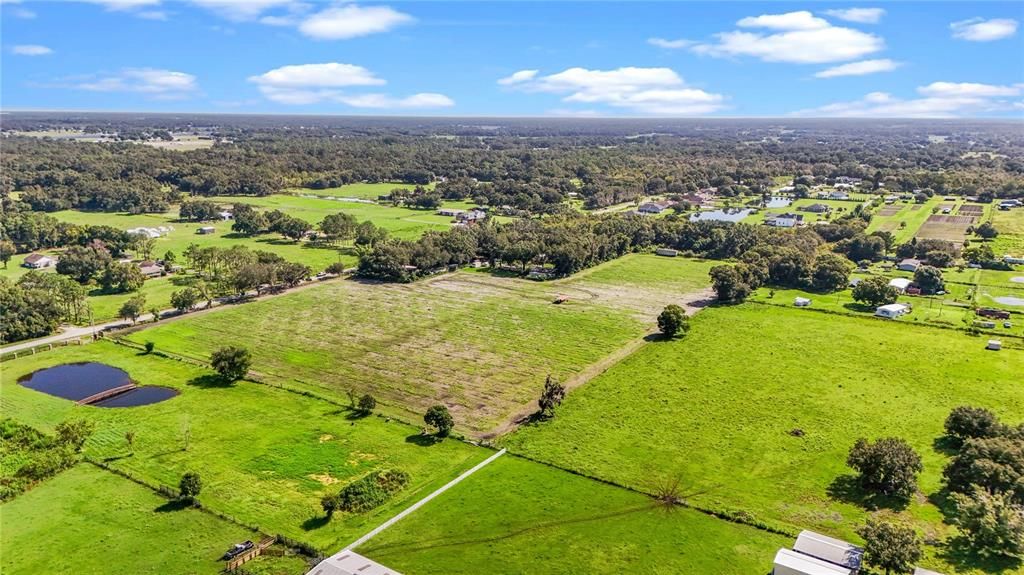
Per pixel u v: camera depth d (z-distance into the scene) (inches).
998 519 2509.8
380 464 3221.0
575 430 3567.9
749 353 4699.8
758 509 2837.1
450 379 4288.9
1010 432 3149.6
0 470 3100.4
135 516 2780.5
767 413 3740.2
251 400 3946.9
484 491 2982.3
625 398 3966.5
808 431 3521.2
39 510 2817.4
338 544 2596.0
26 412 3769.7
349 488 2893.7
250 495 2942.9
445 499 2918.3
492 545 2600.9
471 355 4719.5
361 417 3730.3
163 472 3125.0
